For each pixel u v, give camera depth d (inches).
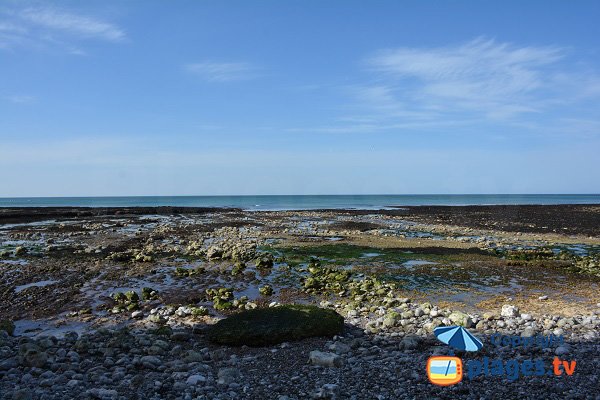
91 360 445.1
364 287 815.1
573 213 2859.3
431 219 2517.2
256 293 789.9
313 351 449.4
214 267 1018.1
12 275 917.2
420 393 359.9
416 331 552.7
